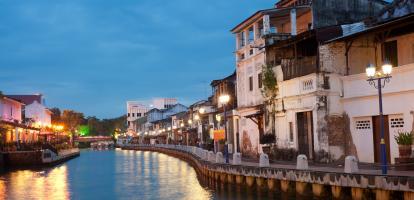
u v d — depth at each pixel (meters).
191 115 96.00
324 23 38.94
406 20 27.61
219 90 67.12
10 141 68.25
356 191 22.50
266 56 42.28
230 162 37.56
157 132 138.88
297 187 26.20
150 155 99.62
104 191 36.28
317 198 24.66
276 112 39.59
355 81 32.72
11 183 42.38
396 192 21.02
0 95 70.25
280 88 38.84
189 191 34.53
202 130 82.00
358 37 32.53
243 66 49.09
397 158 24.88
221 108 63.72
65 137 118.94
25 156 61.88
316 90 33.72
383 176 21.22
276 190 28.38
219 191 33.62
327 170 25.00
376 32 30.83
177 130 113.88
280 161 37.00
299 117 36.97
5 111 75.06
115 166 65.25
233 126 55.44
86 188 38.47
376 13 40.34
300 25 43.69
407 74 28.64
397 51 32.12
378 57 33.84
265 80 39.84
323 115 33.66
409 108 28.64
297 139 36.91
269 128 40.53
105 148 176.38
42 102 108.44
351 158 23.31
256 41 44.81
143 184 40.56
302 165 26.50
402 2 35.00
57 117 140.50
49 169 60.44
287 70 38.00
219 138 43.19
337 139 33.78
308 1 42.25
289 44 38.00
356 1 39.88
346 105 33.75
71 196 33.62
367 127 32.12
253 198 29.34
